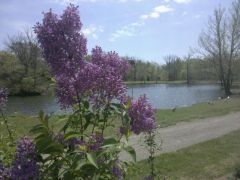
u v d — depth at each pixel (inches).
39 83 2536.9
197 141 639.1
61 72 121.3
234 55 2559.1
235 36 2551.7
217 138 659.4
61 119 125.6
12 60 2721.5
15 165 108.0
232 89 2800.2
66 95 122.1
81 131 124.7
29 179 108.0
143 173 363.6
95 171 114.4
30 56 2630.4
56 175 113.0
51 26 118.5
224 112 1091.3
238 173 426.0
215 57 2613.2
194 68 3405.5
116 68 125.3
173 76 5487.2
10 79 2586.1
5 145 127.6
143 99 130.5
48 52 119.2
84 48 121.1
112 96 125.3
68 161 113.8
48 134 116.1
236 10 2581.2
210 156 524.4
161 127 794.2
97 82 121.1
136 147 529.3
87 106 125.4
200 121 904.3
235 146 589.9
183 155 522.0
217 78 2731.3
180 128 788.0
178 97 2319.1
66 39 119.3
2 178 108.1
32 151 110.5
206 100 2015.3
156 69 5383.9
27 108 1534.2
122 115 127.2
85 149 114.6
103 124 128.3
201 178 431.2
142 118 127.7
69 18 118.6
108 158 118.6
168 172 446.6
